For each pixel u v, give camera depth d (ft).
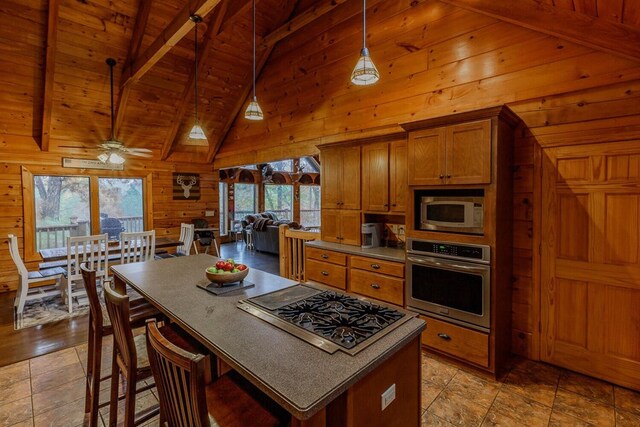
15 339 10.89
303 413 3.09
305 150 15.96
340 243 13.26
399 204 11.28
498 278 8.53
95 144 18.52
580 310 8.59
